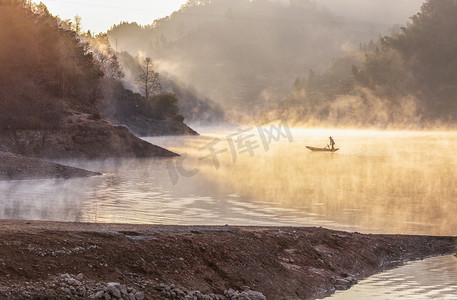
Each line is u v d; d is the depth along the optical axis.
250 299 15.27
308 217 30.20
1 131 66.19
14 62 75.75
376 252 21.62
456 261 21.55
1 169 44.06
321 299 16.75
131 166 61.25
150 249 15.84
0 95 69.62
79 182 44.06
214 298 14.84
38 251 14.09
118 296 13.27
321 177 55.44
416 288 17.91
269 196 38.91
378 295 17.12
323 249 20.48
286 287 16.92
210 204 33.84
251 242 18.62
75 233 15.80
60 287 12.89
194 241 17.09
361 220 29.80
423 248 23.19
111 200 34.16
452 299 16.73
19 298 12.09
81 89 88.00
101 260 14.62
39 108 71.69
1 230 15.25
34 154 66.81
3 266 13.05
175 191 40.06
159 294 14.11
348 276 19.02
